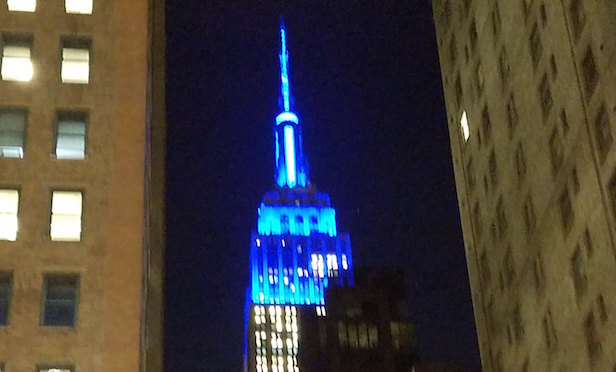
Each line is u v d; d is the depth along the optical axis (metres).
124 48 53.53
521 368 60.84
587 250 49.62
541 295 56.94
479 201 69.56
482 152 68.75
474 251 70.75
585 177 49.69
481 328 69.19
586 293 49.94
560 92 53.28
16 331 45.69
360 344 161.25
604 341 47.53
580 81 50.28
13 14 53.28
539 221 57.09
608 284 46.81
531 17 58.03
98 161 50.41
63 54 53.06
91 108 51.66
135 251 48.56
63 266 47.56
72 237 48.62
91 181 49.88
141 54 53.59
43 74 52.09
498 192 65.19
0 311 46.25
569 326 52.34
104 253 48.25
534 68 57.53
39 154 50.00
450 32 77.75
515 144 61.44
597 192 48.12
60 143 50.78
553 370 55.03
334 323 163.00
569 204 52.34
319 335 166.62
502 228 64.62
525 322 60.06
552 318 55.19
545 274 56.28
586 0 49.50
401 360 160.62
